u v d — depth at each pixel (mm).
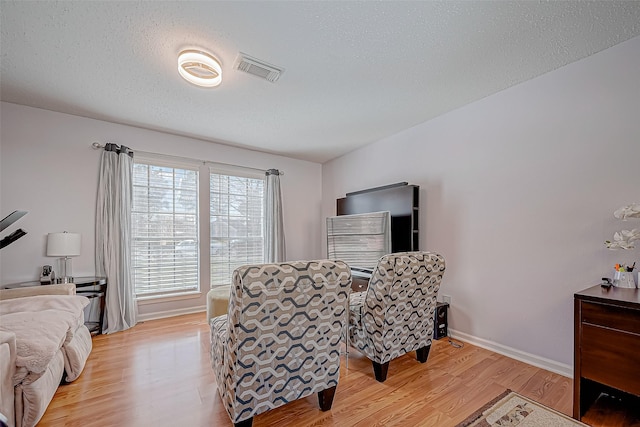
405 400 1749
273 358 1433
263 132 3479
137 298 3293
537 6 1521
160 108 2803
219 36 1756
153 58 1984
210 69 1993
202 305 3727
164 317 3439
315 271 1483
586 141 1971
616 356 1395
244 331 1327
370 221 3420
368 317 1987
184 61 1909
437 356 2361
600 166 1908
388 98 2582
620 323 1387
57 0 1466
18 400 1417
